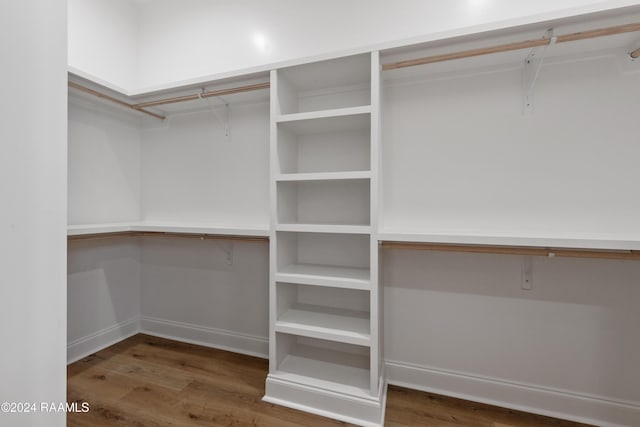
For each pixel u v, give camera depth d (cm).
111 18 216
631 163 134
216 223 213
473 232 152
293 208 182
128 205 229
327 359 172
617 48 134
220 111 212
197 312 221
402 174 168
